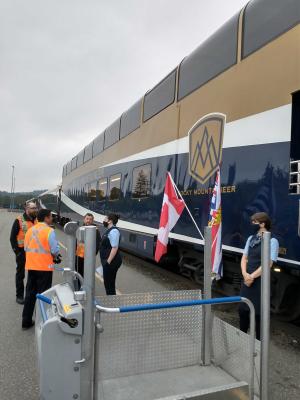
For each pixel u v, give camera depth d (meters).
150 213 8.78
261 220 4.18
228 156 5.67
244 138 5.34
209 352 3.35
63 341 2.46
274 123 4.78
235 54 5.71
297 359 4.39
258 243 4.20
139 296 3.20
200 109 6.62
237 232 5.35
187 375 3.15
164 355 3.22
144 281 8.73
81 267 6.56
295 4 4.62
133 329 3.12
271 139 4.82
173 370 3.22
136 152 9.96
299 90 4.42
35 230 5.19
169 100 7.97
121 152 11.39
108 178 12.84
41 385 2.44
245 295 4.21
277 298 5.01
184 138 7.18
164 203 4.82
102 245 6.19
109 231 6.13
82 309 2.48
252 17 5.41
